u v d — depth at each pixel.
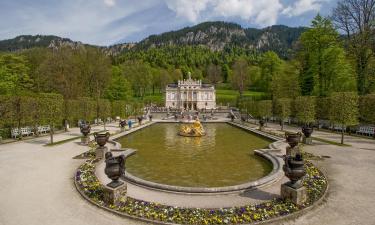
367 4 37.72
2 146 25.09
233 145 27.84
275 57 90.69
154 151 24.42
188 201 11.83
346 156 20.28
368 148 23.58
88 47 70.62
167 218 9.91
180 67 189.75
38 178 14.87
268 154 21.12
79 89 61.22
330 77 45.88
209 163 19.67
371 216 10.12
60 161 18.92
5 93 51.91
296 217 10.16
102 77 68.50
